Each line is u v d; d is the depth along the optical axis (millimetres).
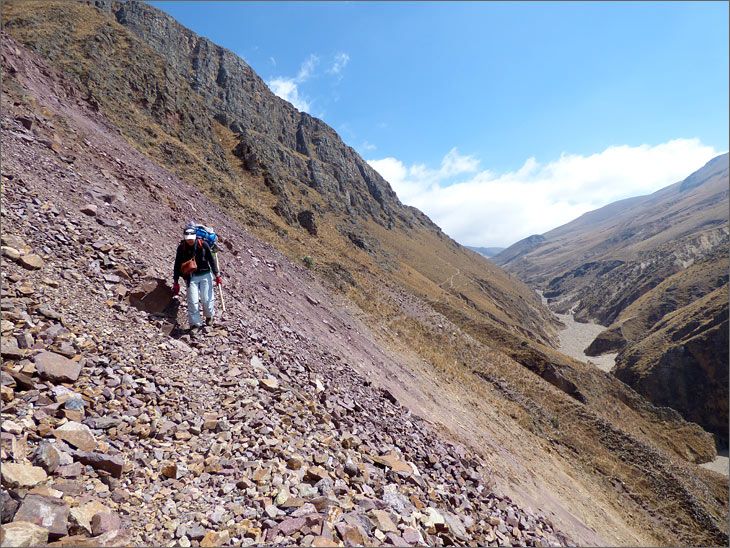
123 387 4676
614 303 172125
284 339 9055
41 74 18781
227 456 4312
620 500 19500
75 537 2797
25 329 4660
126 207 10359
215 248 7461
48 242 6512
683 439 51344
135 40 38844
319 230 43219
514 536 5871
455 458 8094
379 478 5113
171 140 28875
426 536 4332
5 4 31219
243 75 100000
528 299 161875
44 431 3510
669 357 84188
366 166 144375
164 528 3191
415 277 75375
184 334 6535
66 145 11664
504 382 26672
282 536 3348
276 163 72688
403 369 15359
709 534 20906
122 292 6527
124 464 3654
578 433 26797
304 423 5605
